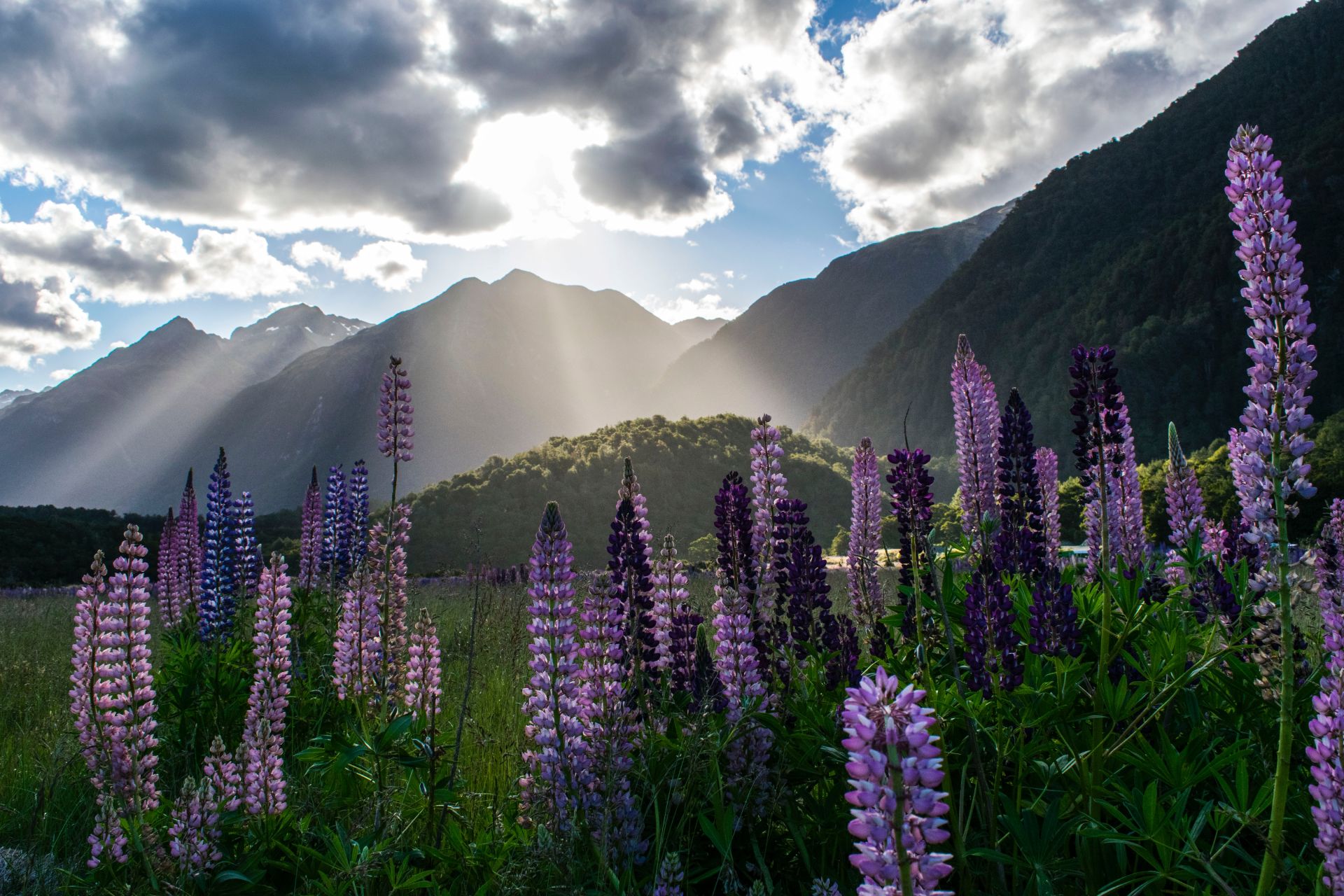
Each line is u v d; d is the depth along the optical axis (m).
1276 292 2.57
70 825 4.82
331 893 3.32
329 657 7.24
